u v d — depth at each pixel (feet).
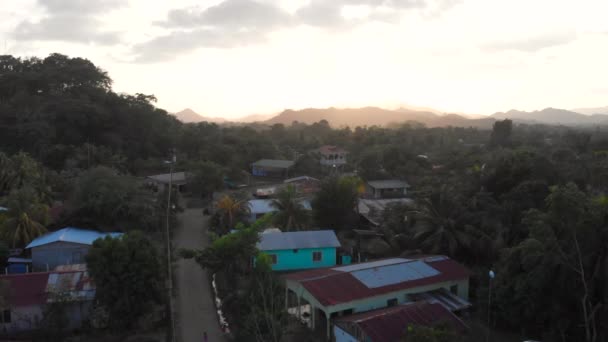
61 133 227.61
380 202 159.84
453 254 101.76
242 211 136.67
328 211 136.98
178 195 176.96
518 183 109.60
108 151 215.31
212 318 83.20
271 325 70.08
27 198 112.16
